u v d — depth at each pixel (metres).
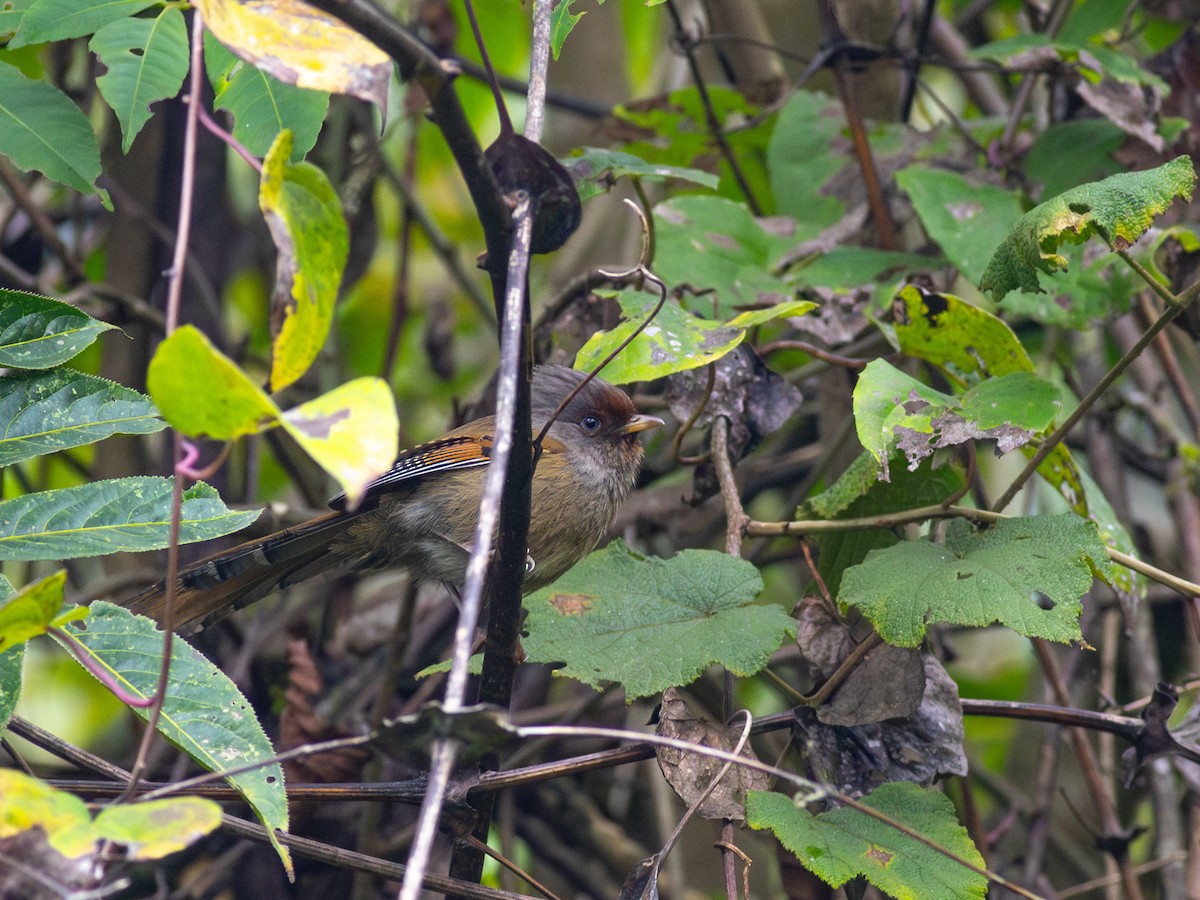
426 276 16.64
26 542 5.70
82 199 12.91
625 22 14.95
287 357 4.26
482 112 14.66
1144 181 6.04
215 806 3.83
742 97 10.94
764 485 13.29
